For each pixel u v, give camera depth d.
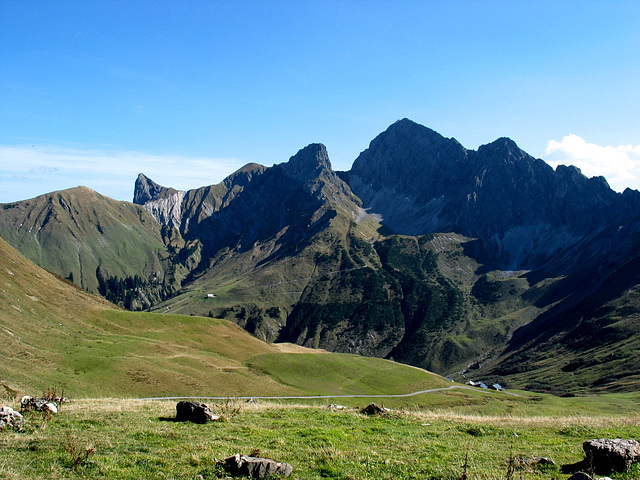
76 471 20.55
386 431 31.36
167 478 20.17
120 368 88.06
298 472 21.67
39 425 28.67
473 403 121.88
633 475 21.08
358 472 21.84
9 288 106.06
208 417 32.28
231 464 21.34
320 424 33.00
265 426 31.47
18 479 19.20
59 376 75.88
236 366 118.19
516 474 22.23
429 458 24.77
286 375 120.75
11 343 81.00
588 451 22.73
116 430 28.33
